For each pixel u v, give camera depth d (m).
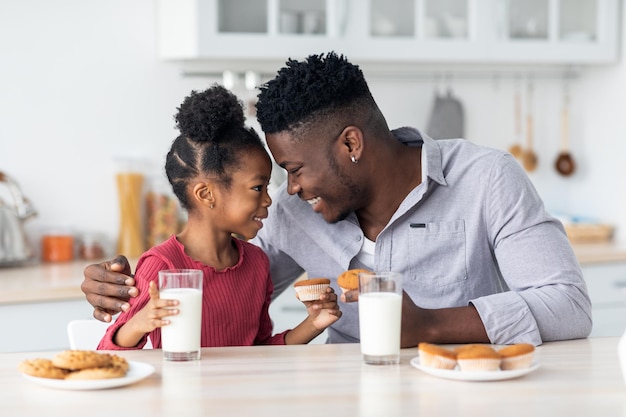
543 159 4.37
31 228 3.67
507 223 1.98
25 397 1.36
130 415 1.26
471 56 3.83
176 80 3.82
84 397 1.36
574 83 4.35
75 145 3.72
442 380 1.45
